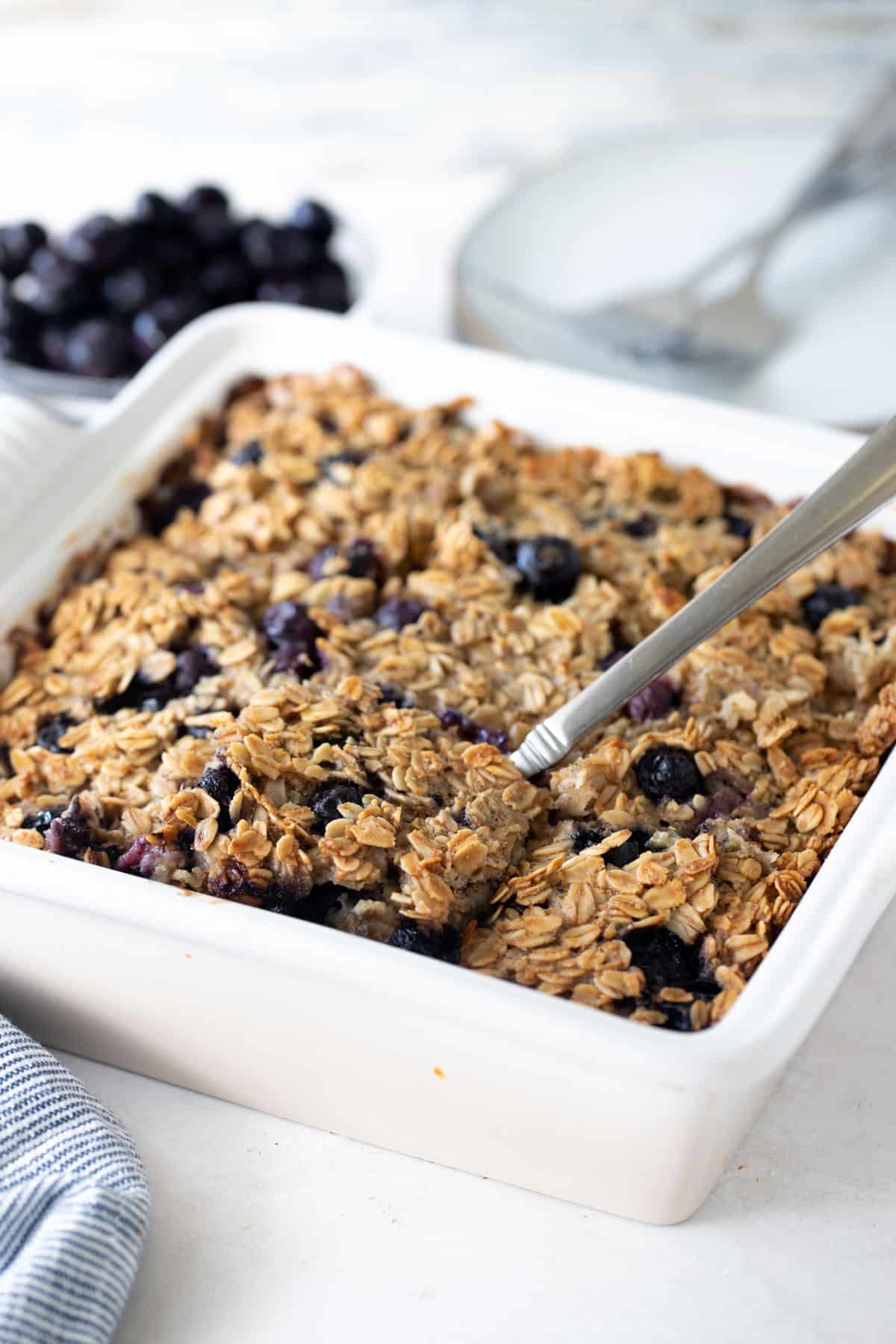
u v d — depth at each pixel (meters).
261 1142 0.58
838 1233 0.56
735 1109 0.53
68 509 0.67
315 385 0.71
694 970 0.57
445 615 0.64
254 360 0.72
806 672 0.63
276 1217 0.56
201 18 1.11
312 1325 0.54
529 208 0.86
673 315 0.82
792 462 0.67
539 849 0.59
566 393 0.69
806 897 0.55
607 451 0.69
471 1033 0.54
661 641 0.59
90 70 1.06
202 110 1.02
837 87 1.01
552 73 1.04
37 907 0.56
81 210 0.93
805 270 0.84
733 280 0.83
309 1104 0.58
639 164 0.88
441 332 0.83
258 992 0.55
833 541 0.57
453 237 0.89
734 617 0.61
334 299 0.82
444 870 0.57
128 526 0.68
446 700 0.62
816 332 0.81
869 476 0.57
